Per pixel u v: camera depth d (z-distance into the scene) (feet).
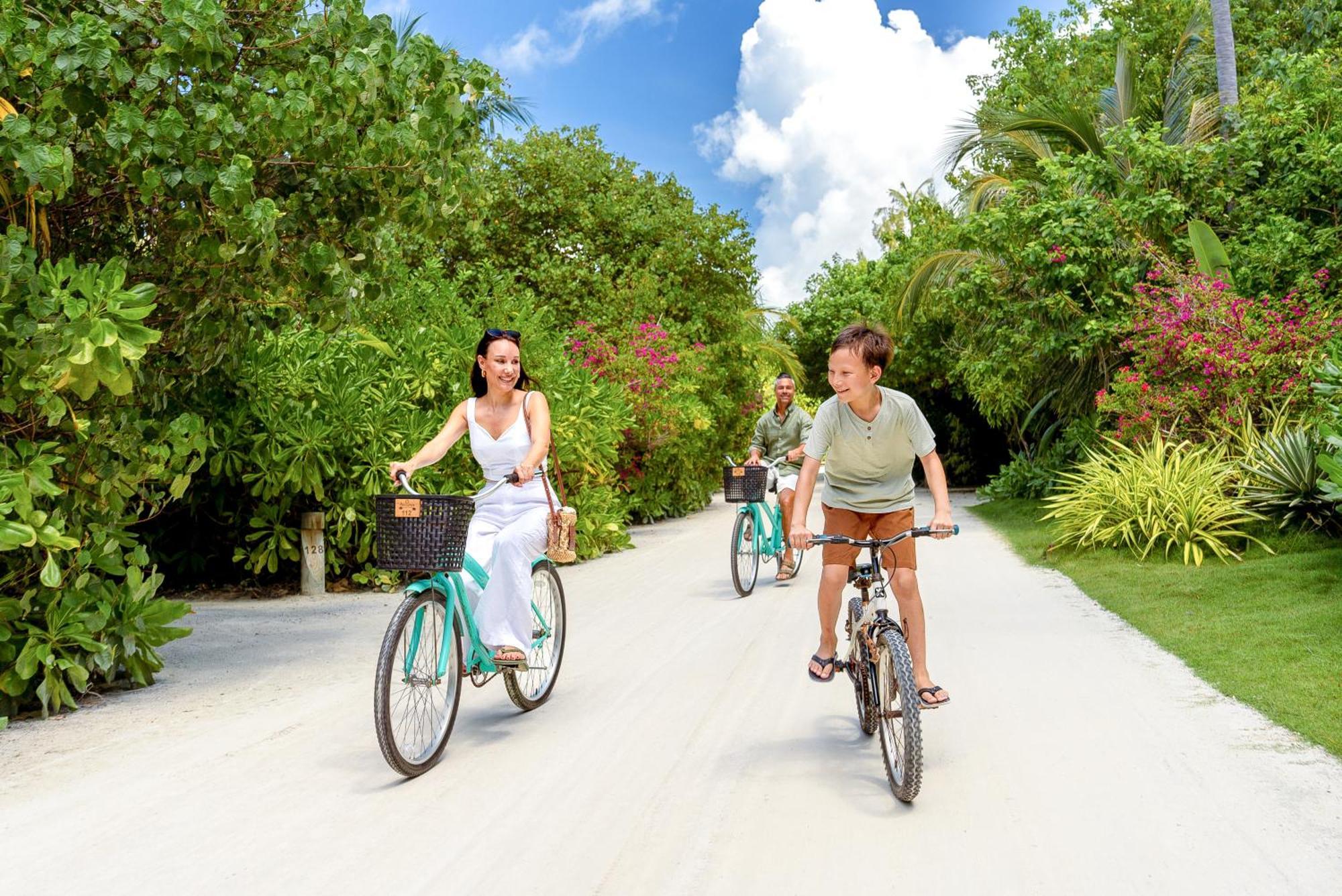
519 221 68.13
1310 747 14.75
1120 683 18.67
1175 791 13.28
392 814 13.26
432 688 15.53
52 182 16.38
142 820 13.17
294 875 11.41
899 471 15.49
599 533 41.68
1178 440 37.99
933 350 82.69
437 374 35.86
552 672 18.94
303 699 19.40
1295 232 42.68
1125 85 61.93
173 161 18.21
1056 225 46.88
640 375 56.95
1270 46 69.62
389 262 23.25
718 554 41.91
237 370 29.32
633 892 10.90
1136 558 32.53
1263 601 24.32
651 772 14.71
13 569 18.70
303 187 21.20
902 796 12.97
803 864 11.48
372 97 20.03
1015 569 33.68
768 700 18.45
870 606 14.61
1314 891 10.50
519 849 12.05
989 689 18.58
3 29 16.30
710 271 73.00
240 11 20.83
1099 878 10.93
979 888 10.80
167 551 33.73
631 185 72.08
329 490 33.27
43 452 18.07
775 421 33.78
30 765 15.60
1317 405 33.50
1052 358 52.01
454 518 14.83
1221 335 36.58
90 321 16.49
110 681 20.08
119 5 18.16
